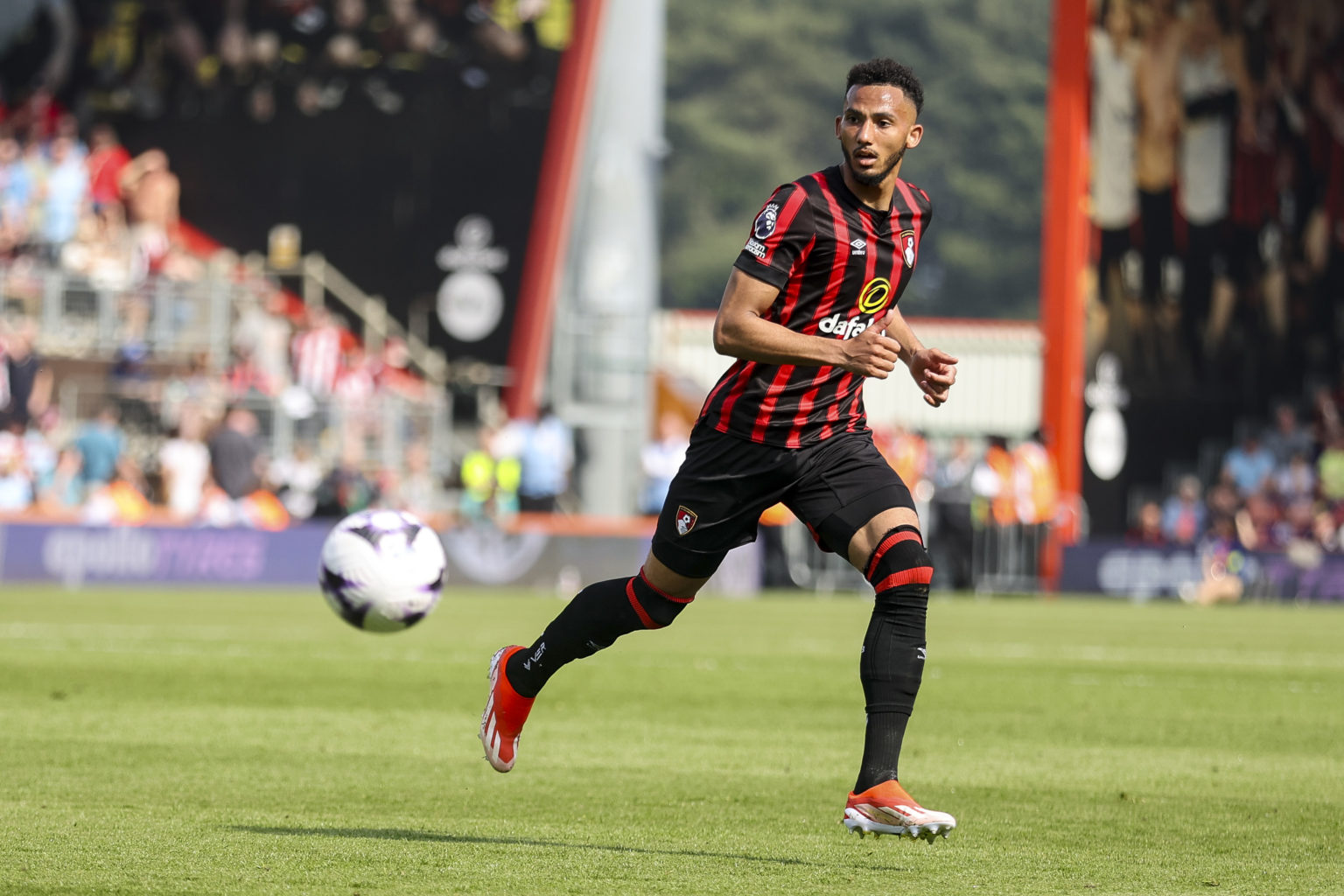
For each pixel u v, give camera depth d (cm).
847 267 1595
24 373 7288
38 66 8081
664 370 9406
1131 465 8631
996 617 6294
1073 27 8350
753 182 19088
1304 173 8769
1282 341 8781
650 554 1669
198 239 8075
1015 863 1585
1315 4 8712
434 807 1842
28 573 6594
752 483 1620
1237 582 8369
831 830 1752
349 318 8075
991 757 2384
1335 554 8456
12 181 7981
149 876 1430
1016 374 10644
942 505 8156
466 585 7131
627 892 1395
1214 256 8681
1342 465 8719
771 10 19975
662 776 2117
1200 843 1711
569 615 1689
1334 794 2066
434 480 7925
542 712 2823
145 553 6769
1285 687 3550
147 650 3803
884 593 1582
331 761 2175
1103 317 8525
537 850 1592
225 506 7062
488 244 8106
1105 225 8512
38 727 2441
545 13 8106
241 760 2162
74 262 7912
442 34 8100
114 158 8031
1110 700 3219
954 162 19462
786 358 1543
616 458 8156
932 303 19075
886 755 1535
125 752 2212
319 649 3959
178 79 8094
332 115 8112
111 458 7100
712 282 18588
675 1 19675
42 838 1598
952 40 19662
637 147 8206
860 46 19800
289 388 7844
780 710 2914
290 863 1498
